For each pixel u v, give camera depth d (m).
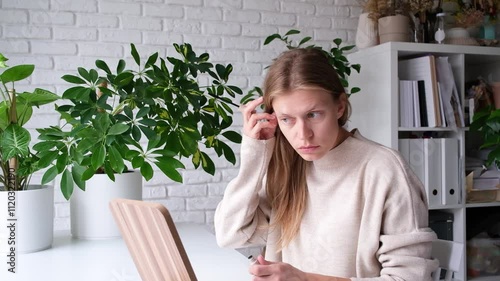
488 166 2.76
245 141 1.18
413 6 2.68
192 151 1.73
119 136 1.61
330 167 1.15
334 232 1.13
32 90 2.40
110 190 1.83
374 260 1.09
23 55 2.39
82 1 2.47
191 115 1.79
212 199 2.69
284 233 1.21
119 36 2.53
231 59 2.72
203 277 1.36
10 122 1.69
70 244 1.78
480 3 2.89
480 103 2.85
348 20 2.95
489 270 2.79
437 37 2.70
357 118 2.79
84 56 2.48
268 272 0.93
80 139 1.67
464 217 2.69
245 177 1.19
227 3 2.71
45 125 2.41
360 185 1.11
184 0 2.63
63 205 2.46
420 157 2.61
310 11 2.87
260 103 1.15
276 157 1.21
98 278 1.36
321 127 0.99
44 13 2.41
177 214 2.62
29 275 1.39
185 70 1.81
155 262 0.94
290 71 0.99
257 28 2.77
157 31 2.59
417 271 1.00
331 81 1.00
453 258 1.33
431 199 2.62
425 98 2.62
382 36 2.70
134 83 1.72
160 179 2.59
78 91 1.64
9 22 2.36
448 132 2.79
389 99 2.53
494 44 2.94
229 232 1.23
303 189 1.20
